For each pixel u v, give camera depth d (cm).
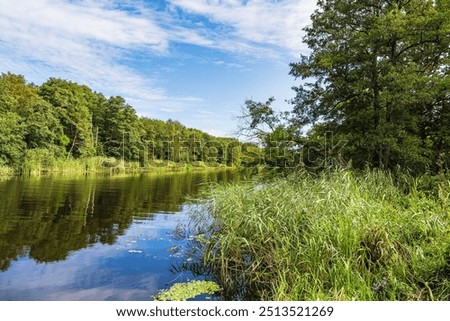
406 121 1255
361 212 584
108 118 5359
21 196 1482
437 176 880
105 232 943
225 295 540
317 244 512
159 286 582
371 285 473
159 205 1445
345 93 1364
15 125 2920
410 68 1171
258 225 603
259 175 1242
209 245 704
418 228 561
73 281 598
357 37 1304
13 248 768
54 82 5116
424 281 448
